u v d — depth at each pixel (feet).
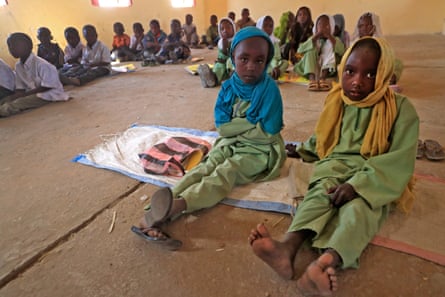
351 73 4.25
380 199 3.89
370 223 3.75
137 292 3.62
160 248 4.23
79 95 12.28
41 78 10.93
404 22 25.95
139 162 6.49
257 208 4.87
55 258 4.17
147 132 7.98
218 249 4.17
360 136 4.53
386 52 4.04
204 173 5.14
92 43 15.20
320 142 4.96
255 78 4.97
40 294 3.67
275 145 5.42
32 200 5.46
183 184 4.94
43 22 17.15
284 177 5.59
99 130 8.48
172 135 7.67
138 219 4.85
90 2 19.49
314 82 11.54
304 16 14.73
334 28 12.52
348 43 13.20
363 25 11.24
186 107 10.06
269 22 12.96
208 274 3.81
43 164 6.74
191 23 25.02
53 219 4.94
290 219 4.67
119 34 20.01
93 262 4.07
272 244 3.46
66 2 18.11
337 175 4.36
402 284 3.55
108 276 3.85
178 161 6.06
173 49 18.84
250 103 5.27
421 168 5.82
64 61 15.67
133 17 22.43
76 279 3.83
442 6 24.50
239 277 3.75
